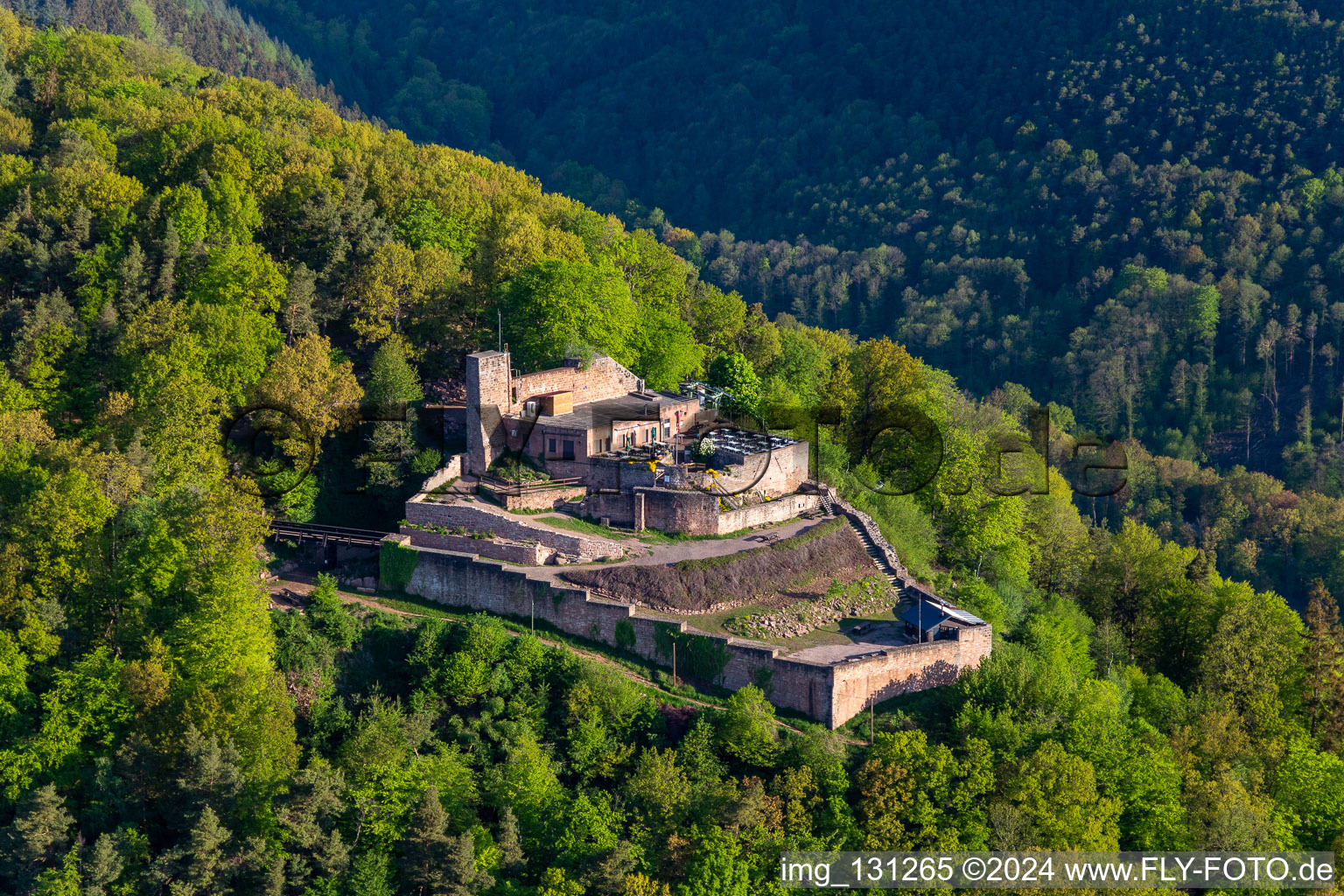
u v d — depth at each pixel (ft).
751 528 451.94
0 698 354.13
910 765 352.90
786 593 422.41
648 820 340.18
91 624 385.91
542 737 370.73
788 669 377.50
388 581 426.10
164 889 320.70
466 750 362.33
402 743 351.25
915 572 458.91
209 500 390.63
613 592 406.41
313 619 394.32
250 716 350.84
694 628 395.75
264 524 399.24
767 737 358.84
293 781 329.31
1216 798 381.19
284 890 323.78
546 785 347.77
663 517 442.91
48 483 396.98
